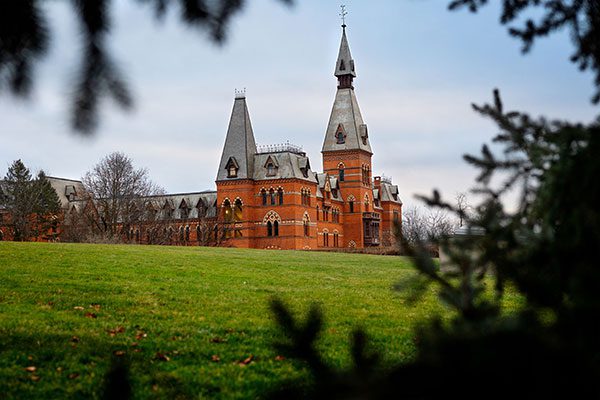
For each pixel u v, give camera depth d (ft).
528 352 7.14
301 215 245.04
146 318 38.58
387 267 91.86
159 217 255.91
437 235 10.80
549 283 9.08
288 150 251.60
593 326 7.93
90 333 33.06
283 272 74.90
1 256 71.97
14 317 36.32
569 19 14.73
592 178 8.93
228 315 40.75
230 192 248.11
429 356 7.45
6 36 8.48
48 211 259.39
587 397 7.00
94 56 8.47
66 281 53.83
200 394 23.13
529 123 11.05
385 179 344.28
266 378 25.55
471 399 7.23
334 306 46.60
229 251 118.11
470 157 11.61
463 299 9.85
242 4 9.50
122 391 7.93
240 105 254.06
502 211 10.62
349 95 288.71
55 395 22.75
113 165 222.89
